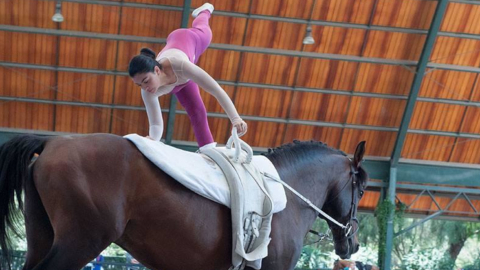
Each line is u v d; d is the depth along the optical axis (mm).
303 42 13914
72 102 14359
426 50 14078
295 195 4199
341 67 14641
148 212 3422
